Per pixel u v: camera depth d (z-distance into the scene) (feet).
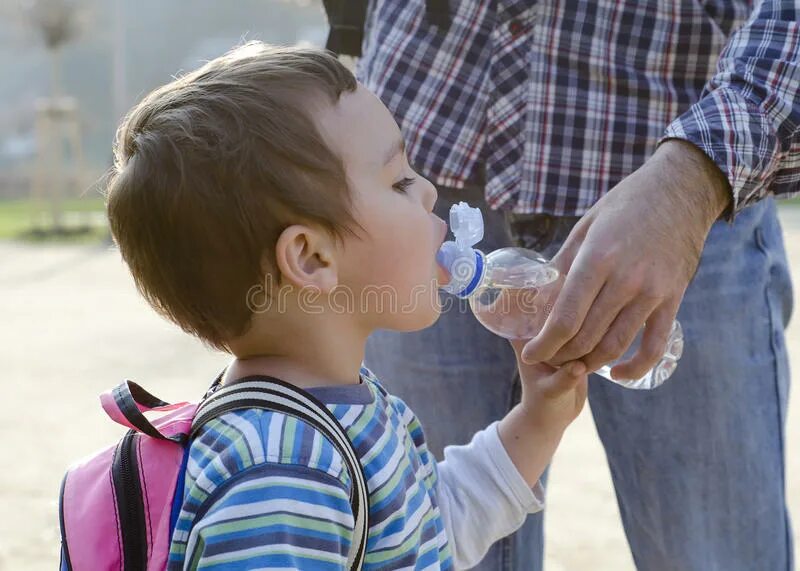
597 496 12.05
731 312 5.91
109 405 4.18
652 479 6.10
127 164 4.30
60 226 44.78
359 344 4.49
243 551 3.71
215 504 3.79
